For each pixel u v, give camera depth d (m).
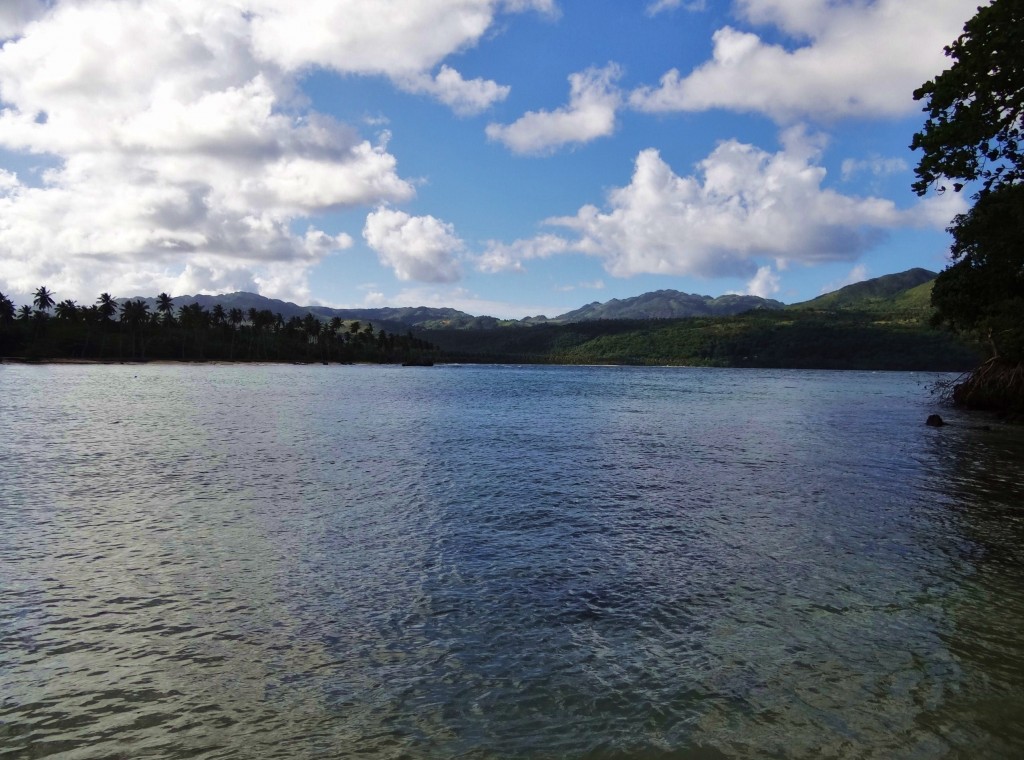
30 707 6.81
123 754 6.02
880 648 8.25
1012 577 10.92
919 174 25.38
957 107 23.69
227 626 8.81
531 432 33.03
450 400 58.28
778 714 6.72
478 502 16.48
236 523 14.21
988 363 46.44
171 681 7.34
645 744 6.20
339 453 24.91
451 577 10.84
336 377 111.19
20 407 44.47
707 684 7.34
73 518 14.54
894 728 6.48
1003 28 21.30
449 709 6.79
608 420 40.22
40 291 161.25
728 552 12.32
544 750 6.09
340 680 7.38
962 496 17.52
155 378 93.44
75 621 8.94
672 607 9.59
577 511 15.58
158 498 16.66
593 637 8.55
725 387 91.69
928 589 10.36
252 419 38.19
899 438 31.03
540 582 10.62
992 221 30.75
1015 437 31.48
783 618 9.18
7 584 10.31
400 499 16.78
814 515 15.29
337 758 5.95
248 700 6.95
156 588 10.20
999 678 7.49
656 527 14.13
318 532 13.53
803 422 39.34
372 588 10.30
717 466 22.44
